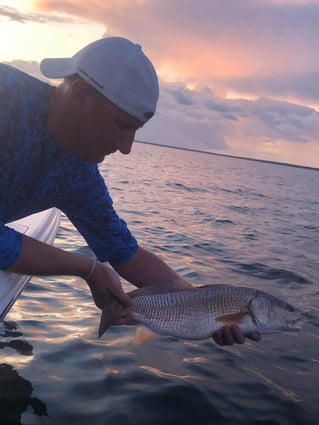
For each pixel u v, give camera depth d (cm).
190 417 120
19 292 134
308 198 1301
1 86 81
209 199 806
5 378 125
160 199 671
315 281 285
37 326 160
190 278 257
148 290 105
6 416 109
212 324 102
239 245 385
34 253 88
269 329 105
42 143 86
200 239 385
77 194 99
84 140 86
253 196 1040
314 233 555
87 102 82
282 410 128
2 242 85
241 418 122
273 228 544
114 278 96
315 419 126
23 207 94
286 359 163
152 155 3023
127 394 126
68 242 295
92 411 116
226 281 261
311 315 215
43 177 90
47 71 85
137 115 83
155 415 119
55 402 118
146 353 152
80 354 144
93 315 176
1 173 85
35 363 135
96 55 81
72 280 210
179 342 164
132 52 82
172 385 133
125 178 938
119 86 80
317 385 146
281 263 326
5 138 82
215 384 138
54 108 85
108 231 108
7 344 144
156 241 350
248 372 149
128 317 101
